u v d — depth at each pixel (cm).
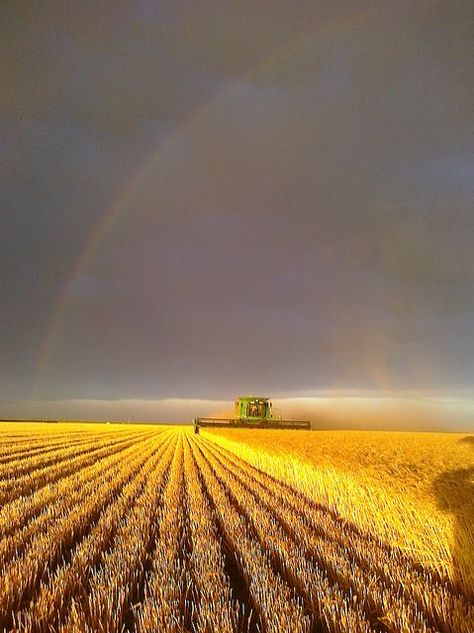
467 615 505
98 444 3600
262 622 530
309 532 877
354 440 3716
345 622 497
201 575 645
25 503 1143
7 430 5750
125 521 998
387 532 845
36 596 598
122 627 509
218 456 2684
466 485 1273
